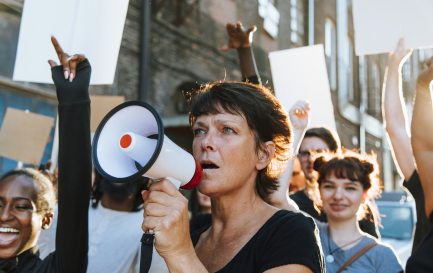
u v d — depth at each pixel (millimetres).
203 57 10156
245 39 2502
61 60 1400
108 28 1814
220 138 1371
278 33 11914
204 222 1757
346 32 14758
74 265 1438
